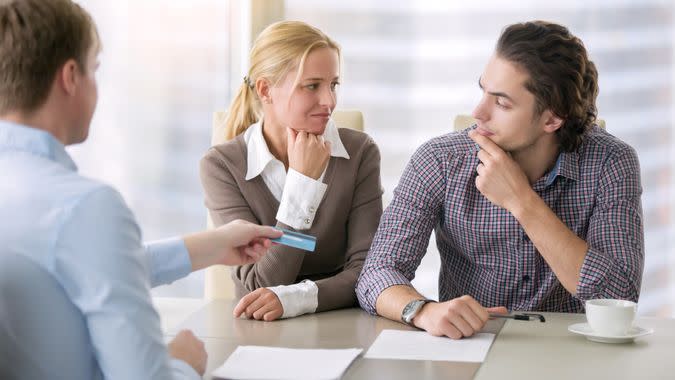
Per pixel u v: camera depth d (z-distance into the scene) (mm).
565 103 2055
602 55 3777
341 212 2494
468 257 2309
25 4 1244
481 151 2105
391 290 1997
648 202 3801
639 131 3791
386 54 3859
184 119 3816
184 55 3805
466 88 3826
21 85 1241
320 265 2521
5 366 1205
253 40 3867
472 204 2240
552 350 1658
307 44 2430
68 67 1270
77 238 1183
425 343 1720
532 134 2084
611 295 2021
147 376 1198
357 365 1556
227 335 1806
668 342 1724
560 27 2088
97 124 3605
